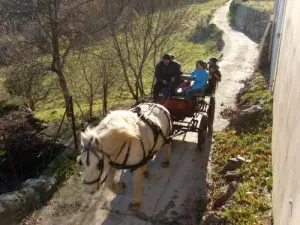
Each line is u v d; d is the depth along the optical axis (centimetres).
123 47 1339
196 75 877
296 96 478
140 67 1320
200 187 740
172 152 884
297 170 384
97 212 663
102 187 731
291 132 475
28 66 1254
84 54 1255
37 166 903
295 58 550
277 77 929
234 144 883
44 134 993
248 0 3644
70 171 789
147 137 615
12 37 1227
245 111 987
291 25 730
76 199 702
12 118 1040
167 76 866
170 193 720
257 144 832
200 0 4453
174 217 648
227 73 1711
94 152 511
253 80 1380
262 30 2812
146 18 1273
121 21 1246
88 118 1145
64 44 1295
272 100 1030
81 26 1232
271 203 602
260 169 721
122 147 560
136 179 637
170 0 1294
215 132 998
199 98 918
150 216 651
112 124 551
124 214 655
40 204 684
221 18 3772
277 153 621
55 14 1150
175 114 830
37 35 1237
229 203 628
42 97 1504
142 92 1387
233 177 723
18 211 642
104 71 1157
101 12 1238
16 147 940
